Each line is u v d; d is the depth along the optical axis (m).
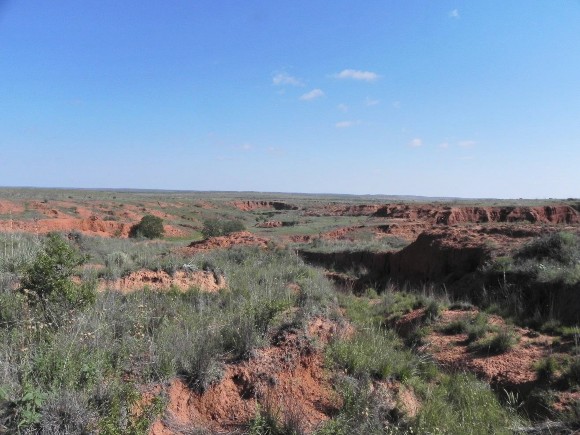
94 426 4.27
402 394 6.31
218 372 5.66
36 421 4.11
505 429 6.01
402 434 5.32
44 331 5.77
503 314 11.16
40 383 4.61
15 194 76.31
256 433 4.79
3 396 4.18
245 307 7.49
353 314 10.52
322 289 11.66
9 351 5.12
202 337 6.29
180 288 10.52
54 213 47.59
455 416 6.12
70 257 7.03
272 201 106.38
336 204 93.12
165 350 5.75
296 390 5.84
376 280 19.75
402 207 59.12
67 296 6.53
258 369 5.91
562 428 5.95
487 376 8.03
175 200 87.69
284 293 9.74
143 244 26.42
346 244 27.72
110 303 7.33
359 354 6.82
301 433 4.96
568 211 44.59
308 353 6.45
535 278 11.91
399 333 10.62
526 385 7.40
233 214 76.94
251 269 13.77
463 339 9.77
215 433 4.99
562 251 13.02
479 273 14.37
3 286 7.49
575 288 10.50
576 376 7.05
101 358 5.25
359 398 5.62
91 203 61.00
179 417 5.09
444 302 12.62
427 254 18.83
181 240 44.47
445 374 7.95
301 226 49.94
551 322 9.91
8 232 16.67
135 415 4.50
